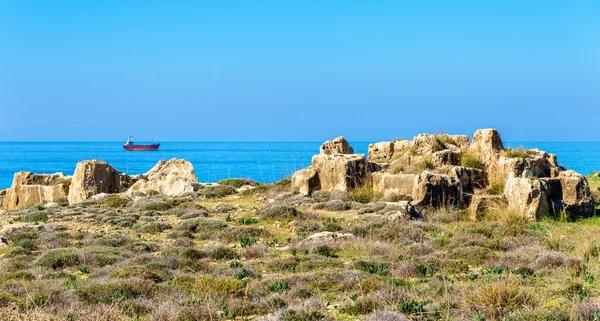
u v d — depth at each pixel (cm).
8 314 1578
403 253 2369
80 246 2778
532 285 1798
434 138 4178
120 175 5188
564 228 2877
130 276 2031
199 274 2039
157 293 1839
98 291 1817
